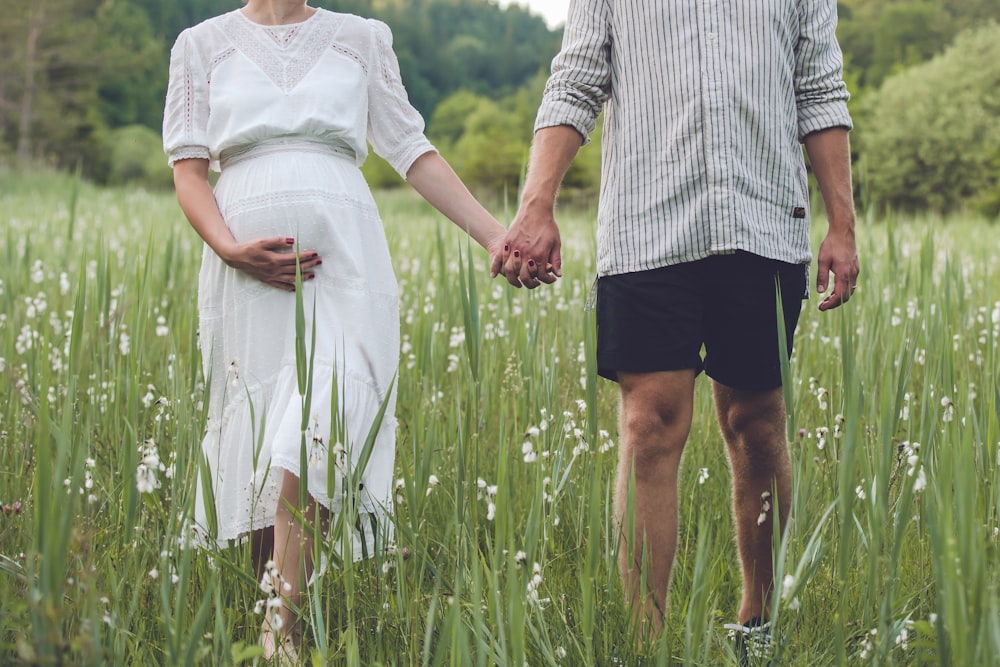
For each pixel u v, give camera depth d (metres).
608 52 3.04
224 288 3.01
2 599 2.18
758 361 2.93
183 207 3.02
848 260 2.96
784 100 2.94
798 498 2.31
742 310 2.90
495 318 5.03
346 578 2.25
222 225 2.96
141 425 3.32
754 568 3.04
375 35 3.20
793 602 2.12
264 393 2.90
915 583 2.62
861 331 4.34
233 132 2.98
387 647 2.34
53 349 4.09
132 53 66.81
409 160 3.20
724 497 3.57
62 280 5.67
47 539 1.72
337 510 2.77
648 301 2.86
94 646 1.77
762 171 2.88
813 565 2.32
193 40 3.08
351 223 2.98
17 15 58.28
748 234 2.82
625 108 2.95
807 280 3.05
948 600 1.77
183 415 2.43
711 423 4.14
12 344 3.57
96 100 65.94
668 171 2.87
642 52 2.92
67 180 31.22
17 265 6.00
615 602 2.39
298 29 3.09
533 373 3.37
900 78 40.41
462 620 2.25
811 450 2.77
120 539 2.61
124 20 82.62
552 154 2.99
